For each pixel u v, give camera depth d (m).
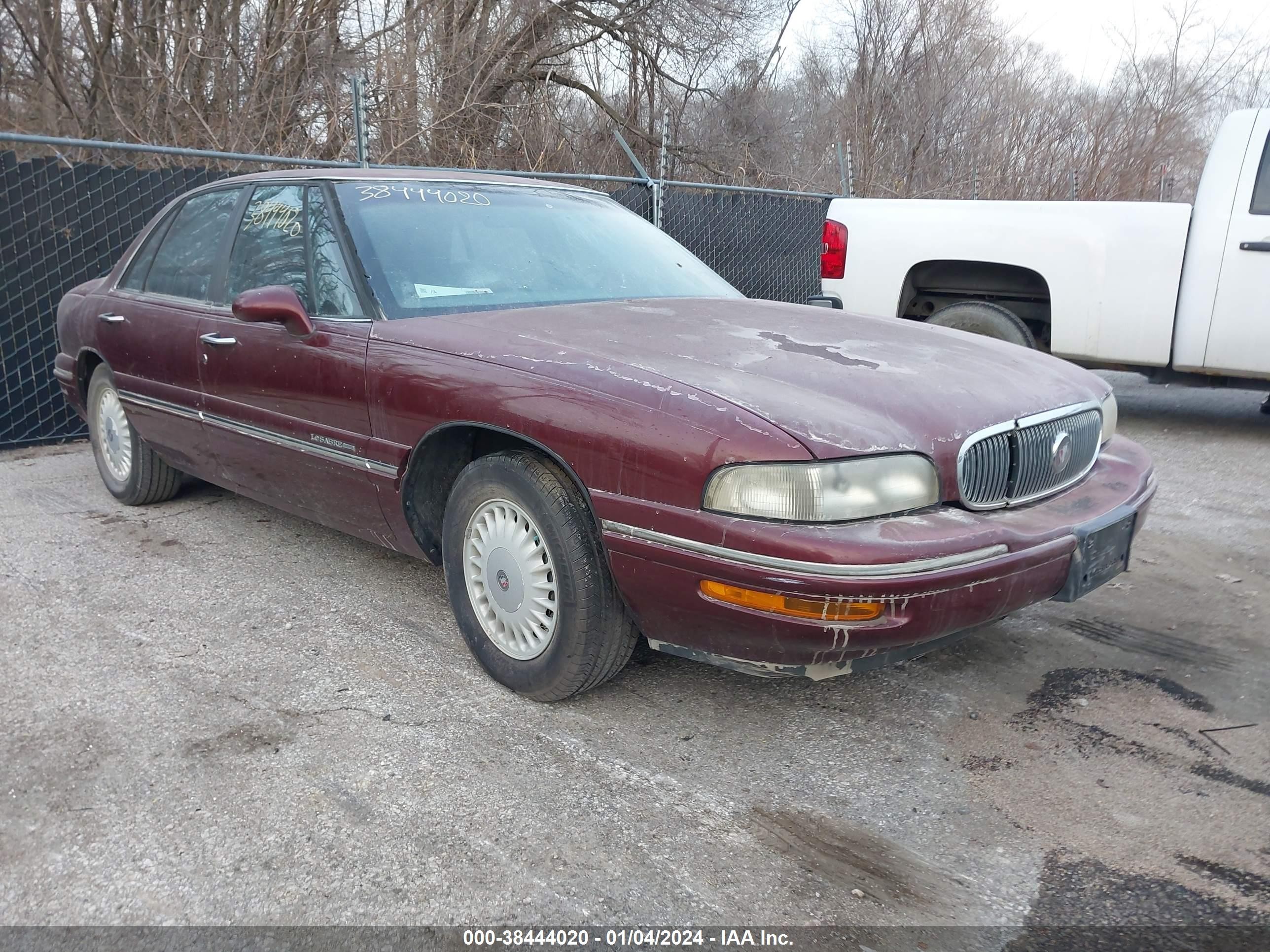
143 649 3.47
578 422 2.77
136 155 10.10
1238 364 6.26
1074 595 2.85
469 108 11.66
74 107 11.98
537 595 3.01
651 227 4.61
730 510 2.51
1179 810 2.58
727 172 16.34
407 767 2.74
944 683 3.29
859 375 2.84
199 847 2.40
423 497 3.38
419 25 11.48
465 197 4.00
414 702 3.12
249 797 2.60
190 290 4.32
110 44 11.59
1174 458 6.24
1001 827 2.51
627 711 3.08
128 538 4.64
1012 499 2.86
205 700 3.11
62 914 2.18
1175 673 3.36
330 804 2.57
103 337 4.78
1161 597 4.02
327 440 3.53
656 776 2.72
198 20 11.29
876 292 7.28
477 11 12.70
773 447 2.48
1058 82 17.33
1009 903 2.23
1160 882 2.30
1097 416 3.26
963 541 2.51
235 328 3.91
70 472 5.90
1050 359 3.51
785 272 10.31
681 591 2.62
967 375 2.99
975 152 17.17
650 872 2.33
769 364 2.88
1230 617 3.82
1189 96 16.38
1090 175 16.14
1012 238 6.73
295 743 2.87
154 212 6.89
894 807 2.59
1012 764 2.80
